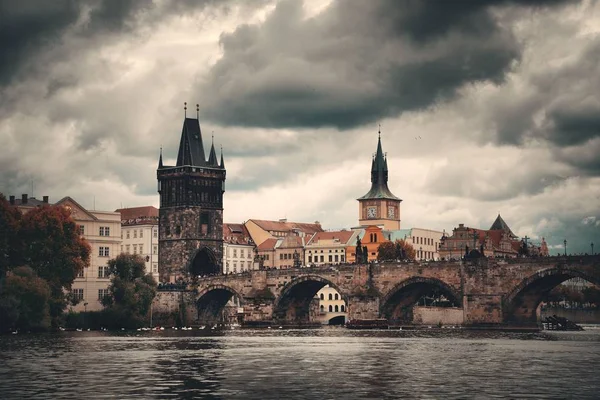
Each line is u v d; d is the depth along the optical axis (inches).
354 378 4975.4
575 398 4269.2
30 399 4168.3
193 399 4192.9
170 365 5639.8
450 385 4697.3
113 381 4795.8
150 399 4180.6
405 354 6530.5
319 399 4220.0
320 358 6181.1
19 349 6835.6
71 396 4259.4
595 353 6628.9
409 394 4377.5
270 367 5541.3
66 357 6161.4
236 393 4387.3
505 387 4626.0
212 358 6151.6
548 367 5570.9
